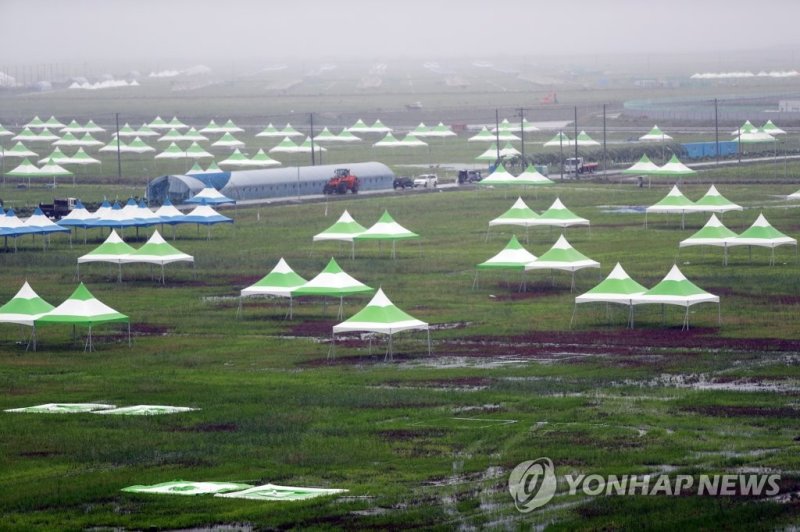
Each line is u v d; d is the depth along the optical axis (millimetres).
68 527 93750
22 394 140500
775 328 170000
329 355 160000
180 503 99188
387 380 144625
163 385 143625
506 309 189750
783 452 110438
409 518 94000
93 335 176625
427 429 121438
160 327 181875
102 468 109812
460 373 147625
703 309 185125
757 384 137875
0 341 174125
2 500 100438
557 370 147875
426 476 105812
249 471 108250
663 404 129625
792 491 98812
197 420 126875
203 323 184125
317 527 92688
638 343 162750
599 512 94812
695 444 113562
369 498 99750
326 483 104438
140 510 97562
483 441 116500
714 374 143250
